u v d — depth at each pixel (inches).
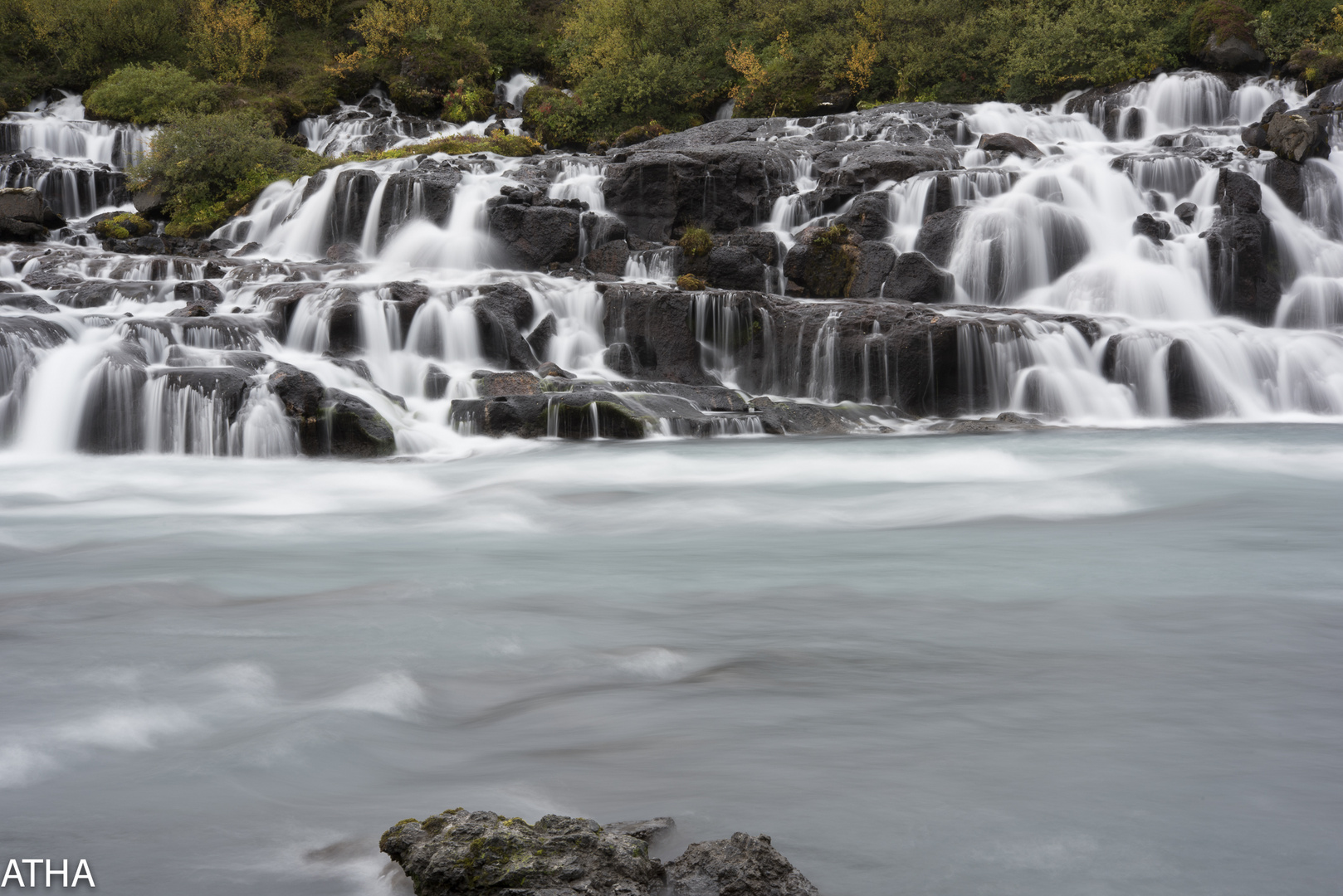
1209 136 996.6
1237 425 630.5
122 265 791.1
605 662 153.0
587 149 1334.9
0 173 1122.7
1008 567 225.0
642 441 563.2
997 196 871.7
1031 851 90.1
